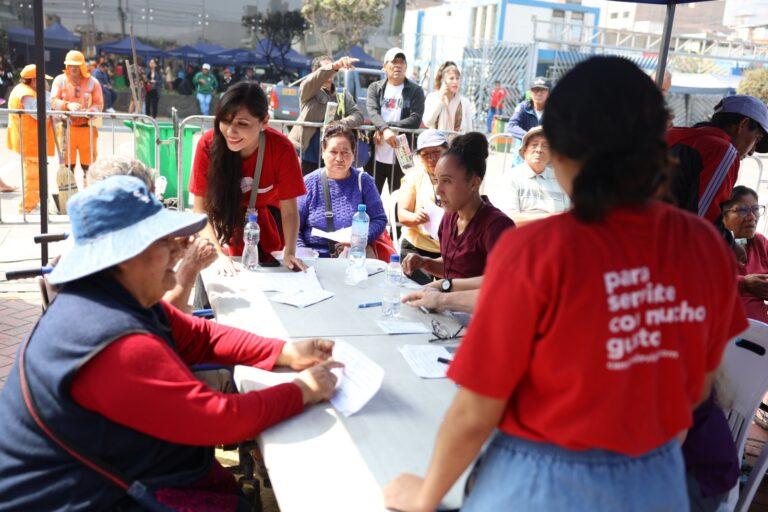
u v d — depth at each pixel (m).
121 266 1.65
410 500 1.40
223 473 1.99
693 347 1.16
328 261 3.56
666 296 1.11
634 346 1.08
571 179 1.11
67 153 7.38
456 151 2.86
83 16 18.52
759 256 4.25
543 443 1.15
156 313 1.94
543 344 1.08
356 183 4.28
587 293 1.05
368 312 2.73
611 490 1.12
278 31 20.41
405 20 23.91
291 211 3.45
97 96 8.40
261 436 1.69
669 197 1.18
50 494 1.58
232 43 20.03
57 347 1.53
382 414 1.84
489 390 1.11
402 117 6.86
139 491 1.61
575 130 1.05
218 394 1.66
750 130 3.03
